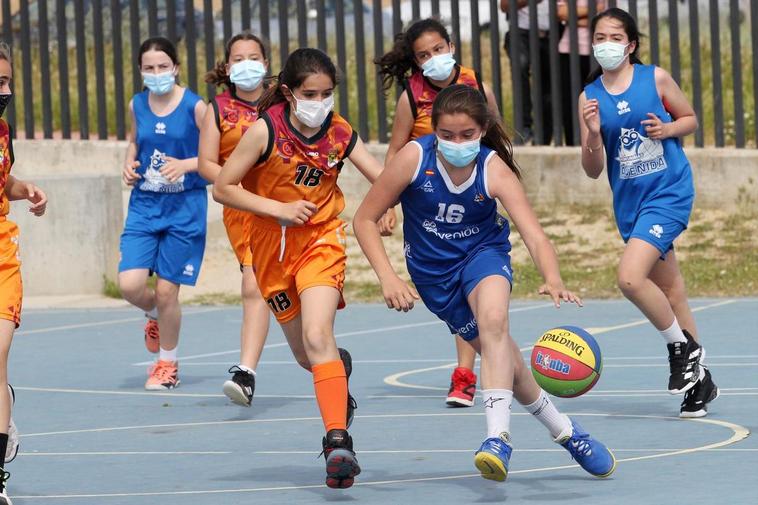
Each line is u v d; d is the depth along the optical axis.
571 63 24.81
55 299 22.70
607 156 12.54
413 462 10.52
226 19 26.14
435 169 9.42
